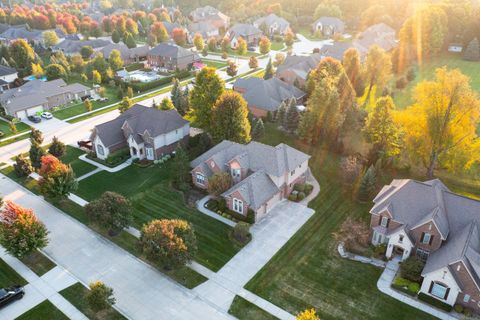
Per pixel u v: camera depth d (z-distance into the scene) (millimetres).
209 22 172625
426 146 55406
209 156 56469
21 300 37969
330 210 51062
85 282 40000
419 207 41719
